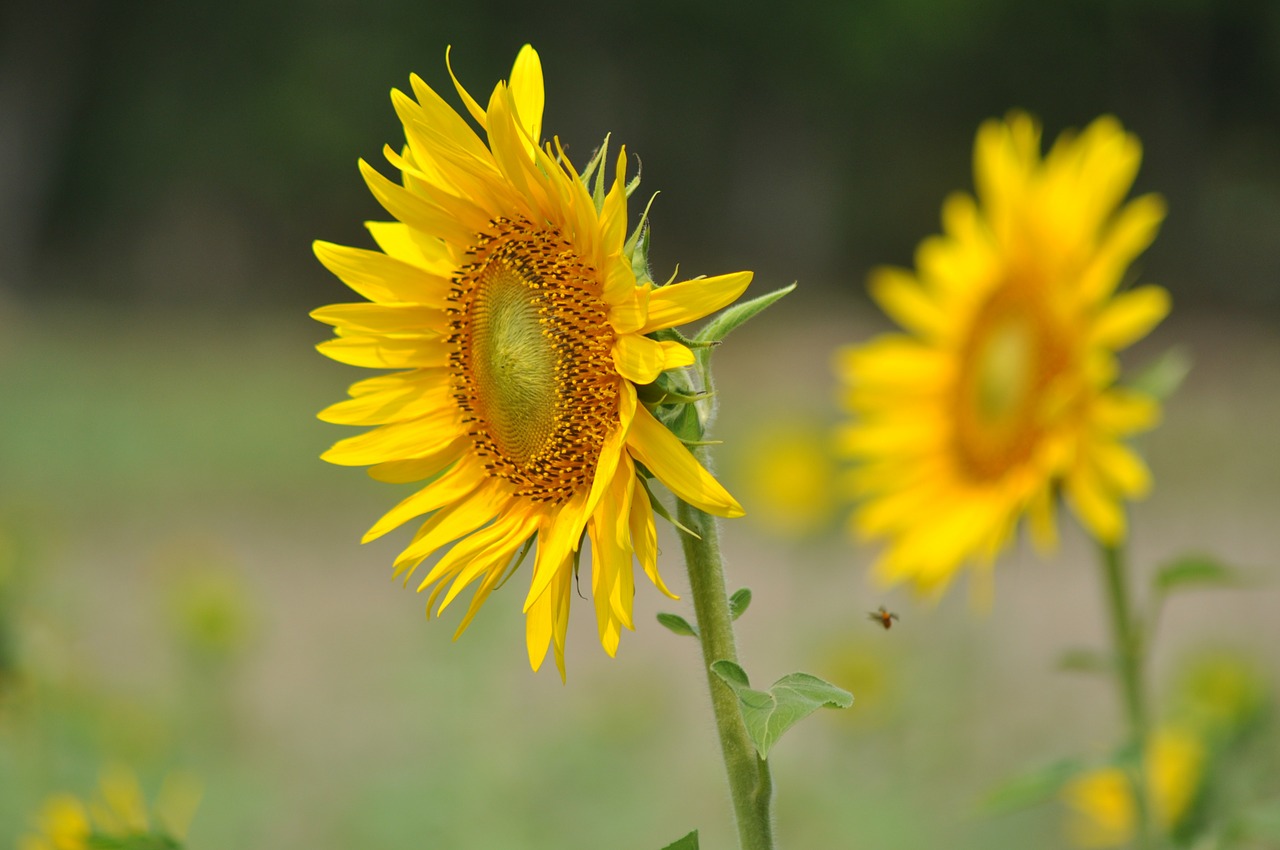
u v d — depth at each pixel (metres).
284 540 16.91
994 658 9.74
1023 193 5.36
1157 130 41.91
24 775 5.21
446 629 7.75
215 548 16.20
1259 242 41.59
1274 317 38.25
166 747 6.23
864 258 45.34
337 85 40.66
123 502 18.48
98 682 6.36
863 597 11.02
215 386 27.98
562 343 3.06
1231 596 13.59
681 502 2.74
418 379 3.26
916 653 9.04
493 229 3.21
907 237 45.44
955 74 43.00
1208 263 41.25
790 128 45.03
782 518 10.86
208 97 41.25
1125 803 5.82
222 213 42.00
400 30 41.34
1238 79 41.78
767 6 42.00
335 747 8.66
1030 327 5.36
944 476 5.73
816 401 23.94
